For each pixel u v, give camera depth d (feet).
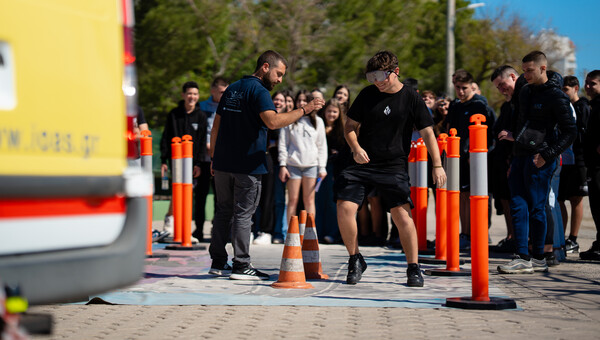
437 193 34.30
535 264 31.32
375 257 37.37
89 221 14.16
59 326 19.89
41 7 13.48
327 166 46.06
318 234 46.37
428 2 144.97
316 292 25.58
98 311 22.07
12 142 12.85
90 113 14.33
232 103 28.37
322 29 109.29
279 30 105.91
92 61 14.44
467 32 155.94
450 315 21.39
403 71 113.39
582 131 40.06
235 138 28.30
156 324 20.17
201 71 103.60
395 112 26.17
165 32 78.33
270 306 22.93
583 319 20.88
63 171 13.70
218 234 29.63
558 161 34.50
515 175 31.22
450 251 30.53
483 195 22.24
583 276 30.25
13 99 12.94
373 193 27.32
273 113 27.45
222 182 28.86
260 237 45.57
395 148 26.48
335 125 45.75
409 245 27.04
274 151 45.80
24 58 13.15
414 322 20.40
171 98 90.22
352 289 26.30
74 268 13.65
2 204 12.69
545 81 30.76
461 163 41.68
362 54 107.86
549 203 33.19
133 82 15.74
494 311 22.04
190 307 22.74
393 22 112.37
